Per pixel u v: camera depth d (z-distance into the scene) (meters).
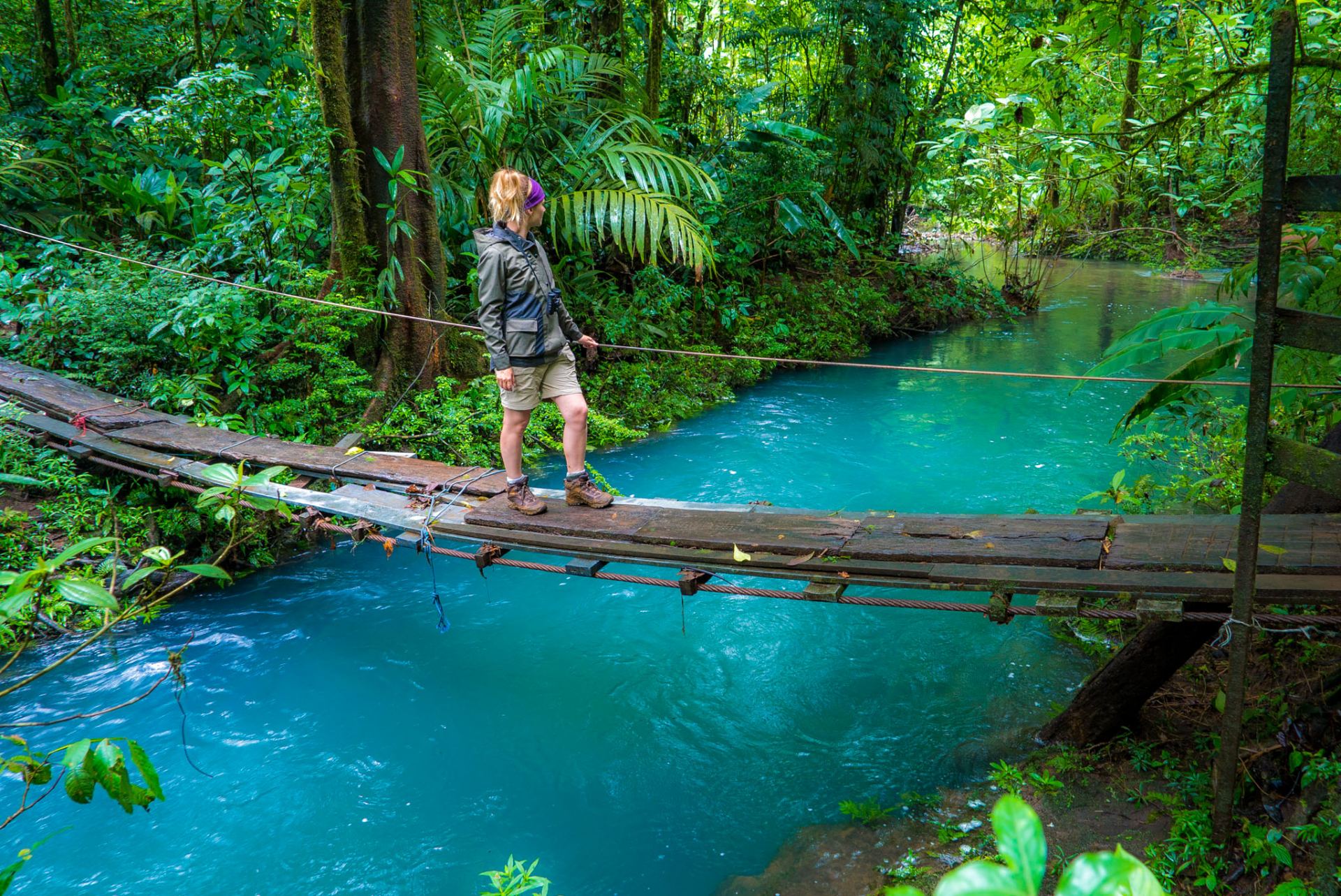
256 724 4.92
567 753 4.68
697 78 14.43
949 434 9.34
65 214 10.23
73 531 6.19
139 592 6.03
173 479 6.03
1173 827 3.64
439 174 9.32
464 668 5.40
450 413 8.12
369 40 7.97
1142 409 4.36
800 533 4.50
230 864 3.98
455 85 9.23
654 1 12.23
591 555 4.58
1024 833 0.80
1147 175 6.55
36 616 5.61
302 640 5.70
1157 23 6.14
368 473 5.82
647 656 5.50
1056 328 15.10
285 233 8.45
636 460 8.66
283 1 11.69
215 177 9.63
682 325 11.68
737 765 4.57
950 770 4.41
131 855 4.03
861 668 5.33
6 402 7.02
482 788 4.44
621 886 3.82
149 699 5.10
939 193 13.16
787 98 17.48
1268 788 3.70
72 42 12.16
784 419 9.99
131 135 11.06
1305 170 5.02
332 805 4.33
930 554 4.11
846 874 3.77
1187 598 3.51
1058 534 4.16
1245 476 3.20
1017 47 12.59
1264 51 5.66
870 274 16.22
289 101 9.12
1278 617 3.28
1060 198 7.04
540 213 4.58
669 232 9.23
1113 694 4.29
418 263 8.47
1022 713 4.80
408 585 6.38
